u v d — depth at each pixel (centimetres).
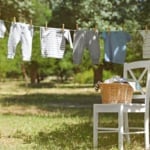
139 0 1403
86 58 4075
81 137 1162
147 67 983
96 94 3459
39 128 1380
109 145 1026
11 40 1064
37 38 3344
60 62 5128
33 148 1023
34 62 4962
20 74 6462
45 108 2236
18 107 2289
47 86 5100
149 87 960
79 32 1118
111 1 1351
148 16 1412
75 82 5681
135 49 1706
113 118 1708
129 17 1371
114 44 1117
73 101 2761
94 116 973
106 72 4712
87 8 1328
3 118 1714
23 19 1697
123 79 974
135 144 1030
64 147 1022
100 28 1288
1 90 4238
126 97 945
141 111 960
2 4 1612
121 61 1121
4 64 3459
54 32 1092
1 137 1202
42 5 2072
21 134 1251
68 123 1520
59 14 1792
